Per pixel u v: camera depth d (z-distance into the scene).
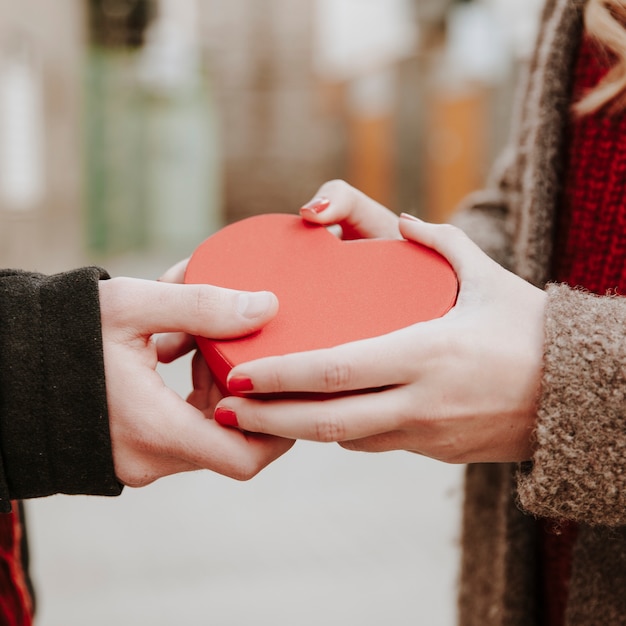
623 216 0.91
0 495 0.83
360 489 2.96
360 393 0.81
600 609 0.88
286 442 0.85
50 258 7.12
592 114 0.92
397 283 0.86
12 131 6.04
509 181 1.07
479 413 0.81
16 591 0.91
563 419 0.80
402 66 14.13
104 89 10.19
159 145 13.31
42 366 0.82
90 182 9.86
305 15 15.91
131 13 10.47
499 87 11.55
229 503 2.82
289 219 0.92
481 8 11.37
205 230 15.27
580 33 0.94
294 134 16.66
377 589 2.20
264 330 0.84
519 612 0.97
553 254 0.96
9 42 5.95
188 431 0.83
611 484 0.80
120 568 2.31
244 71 16.17
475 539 1.03
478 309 0.82
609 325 0.80
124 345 0.83
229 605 2.11
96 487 0.84
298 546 2.46
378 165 15.34
